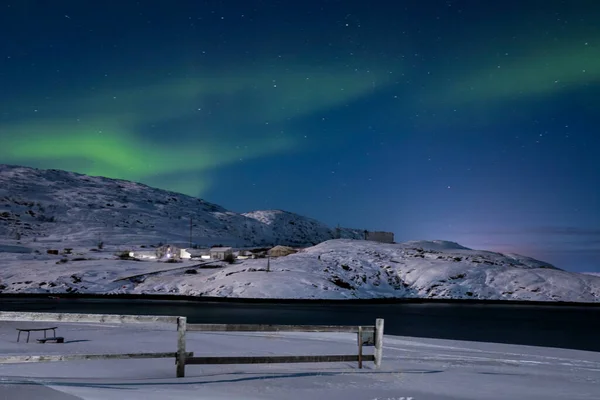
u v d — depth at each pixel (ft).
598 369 58.23
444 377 43.39
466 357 67.36
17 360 32.86
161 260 547.49
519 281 494.18
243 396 30.58
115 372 42.91
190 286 428.15
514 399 34.27
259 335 90.99
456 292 468.34
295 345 74.84
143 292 418.92
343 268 494.18
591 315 337.52
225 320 218.59
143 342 76.54
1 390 27.27
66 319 34.78
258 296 398.62
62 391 27.99
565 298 463.01
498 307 410.52
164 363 49.39
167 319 37.60
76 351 64.23
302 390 33.68
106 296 398.62
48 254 583.99
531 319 289.74
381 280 485.56
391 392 34.32
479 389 38.14
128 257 569.64
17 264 495.00
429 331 194.39
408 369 47.96
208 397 29.45
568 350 89.15
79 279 442.50
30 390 27.68
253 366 47.50
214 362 38.50
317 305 379.96
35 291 414.41
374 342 45.60
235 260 539.29
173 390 31.55
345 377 40.34
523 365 59.47
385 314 300.81
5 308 286.25
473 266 522.06
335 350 69.46
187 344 74.43
